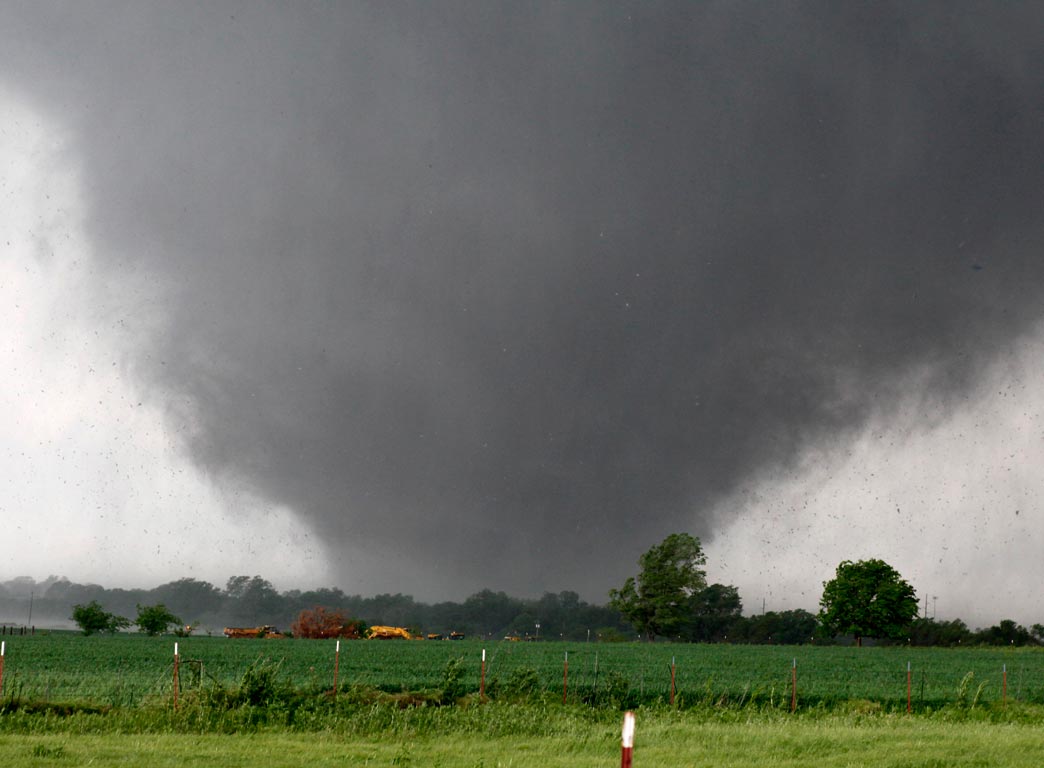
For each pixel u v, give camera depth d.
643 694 42.62
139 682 41.62
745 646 120.94
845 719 33.62
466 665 58.62
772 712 36.41
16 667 50.94
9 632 115.06
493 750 23.19
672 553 146.00
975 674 68.25
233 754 21.00
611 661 72.44
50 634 113.38
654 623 143.88
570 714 32.34
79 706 30.14
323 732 26.25
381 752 21.91
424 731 26.61
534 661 67.62
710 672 62.00
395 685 43.59
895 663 81.19
